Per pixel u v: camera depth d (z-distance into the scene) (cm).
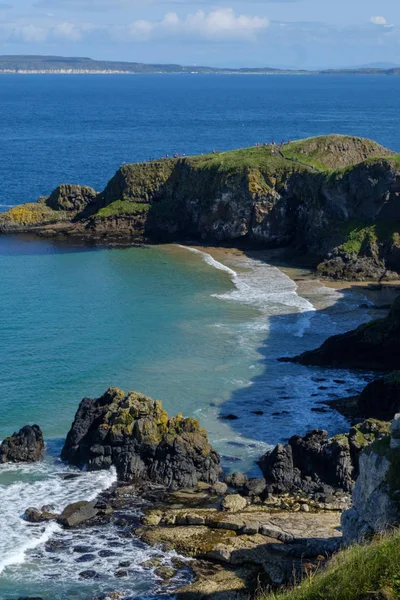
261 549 4569
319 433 5772
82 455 5759
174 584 4309
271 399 6869
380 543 3491
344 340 7769
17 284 10444
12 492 5316
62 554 4588
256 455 5900
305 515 4984
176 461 5519
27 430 5866
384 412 6412
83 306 9444
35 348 7912
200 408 6650
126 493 5350
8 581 4334
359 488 4331
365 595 3188
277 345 8206
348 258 11525
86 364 7531
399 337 7638
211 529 4841
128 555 4581
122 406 5881
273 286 10562
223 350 8019
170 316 9112
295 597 3381
